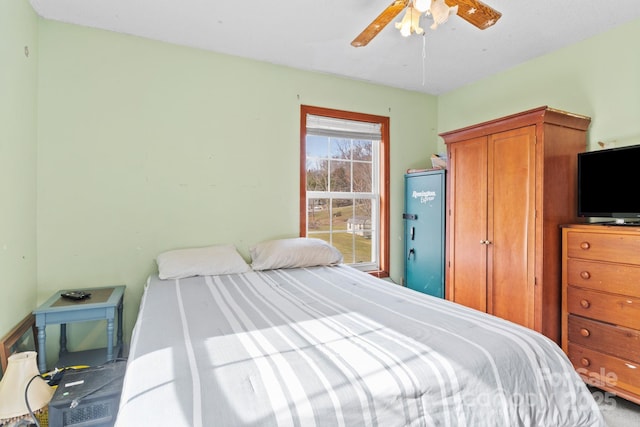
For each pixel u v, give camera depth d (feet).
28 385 4.66
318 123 10.09
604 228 6.26
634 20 7.04
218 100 8.62
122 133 7.67
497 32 7.54
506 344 3.71
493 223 8.14
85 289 7.34
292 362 3.18
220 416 2.45
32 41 6.64
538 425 3.52
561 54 8.32
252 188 9.05
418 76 10.18
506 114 9.66
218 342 3.68
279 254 8.10
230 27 7.41
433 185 10.09
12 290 5.80
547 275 7.15
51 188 7.09
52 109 7.08
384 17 5.11
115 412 4.37
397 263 11.32
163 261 7.29
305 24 7.28
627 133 7.20
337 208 10.71
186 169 8.30
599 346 6.32
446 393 3.12
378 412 2.81
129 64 7.72
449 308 4.97
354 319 4.46
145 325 4.26
